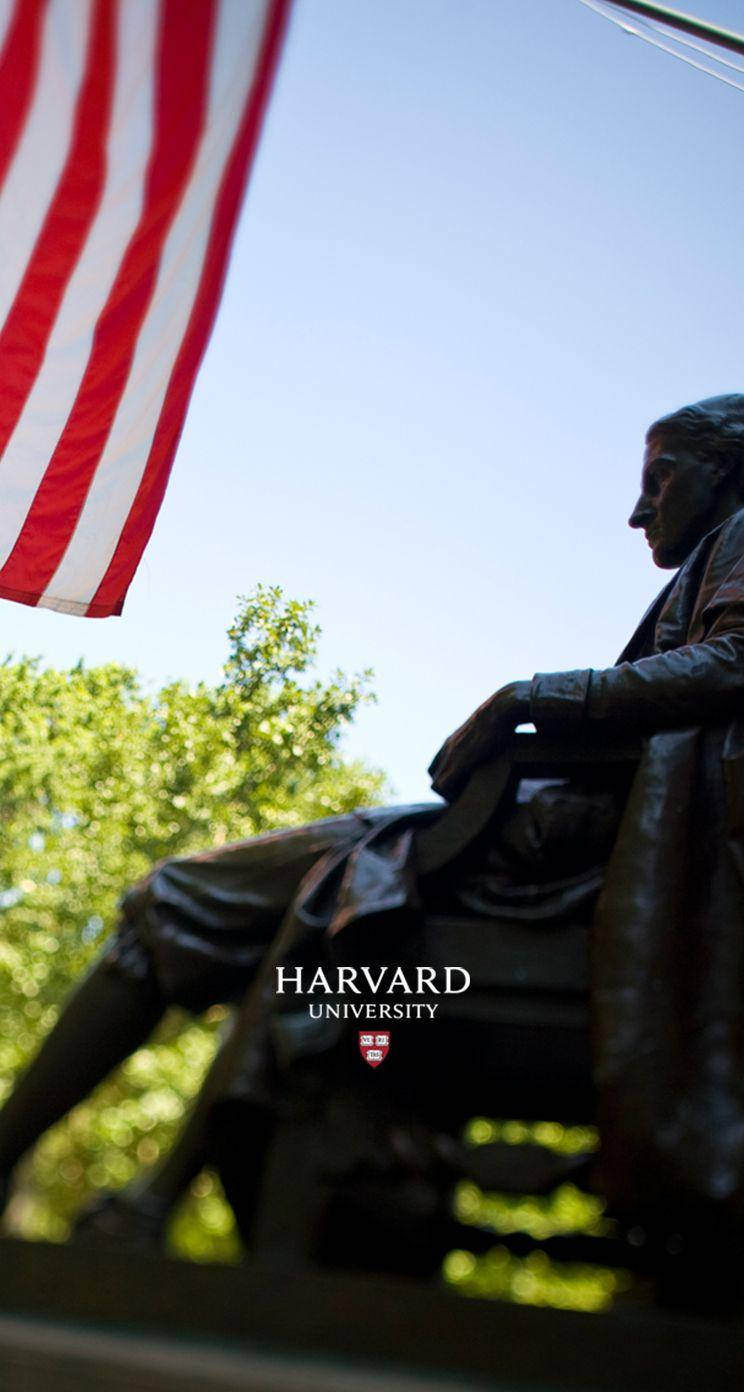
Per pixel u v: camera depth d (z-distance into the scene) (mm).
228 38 6027
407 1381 2797
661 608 4949
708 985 3768
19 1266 3131
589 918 3984
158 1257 3090
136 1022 4121
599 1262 3832
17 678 14461
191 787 13992
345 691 13883
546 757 4246
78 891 14281
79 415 6863
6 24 5934
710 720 4223
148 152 6203
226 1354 2883
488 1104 3939
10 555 7027
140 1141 15078
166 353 6766
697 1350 2885
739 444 5012
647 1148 3492
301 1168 3600
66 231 6395
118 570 7121
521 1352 2912
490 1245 3857
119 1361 2760
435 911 4129
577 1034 3830
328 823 4285
